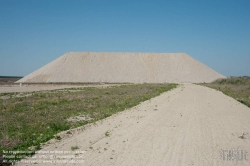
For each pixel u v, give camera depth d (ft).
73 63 344.90
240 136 38.34
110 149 32.17
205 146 33.55
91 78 314.35
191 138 37.22
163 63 351.87
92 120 50.62
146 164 27.30
